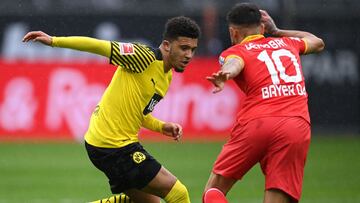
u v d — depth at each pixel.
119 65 24.66
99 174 48.69
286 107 24.73
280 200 24.72
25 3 66.50
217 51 66.31
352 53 68.06
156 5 69.56
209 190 24.67
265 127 24.50
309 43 26.67
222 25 66.56
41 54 64.19
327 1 68.25
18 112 62.16
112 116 25.09
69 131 62.28
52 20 64.81
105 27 65.12
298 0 67.94
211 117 63.78
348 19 67.81
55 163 53.03
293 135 24.48
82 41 23.95
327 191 42.75
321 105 68.44
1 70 62.09
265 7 67.06
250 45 25.45
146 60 24.69
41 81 62.28
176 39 24.88
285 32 27.66
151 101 25.33
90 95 62.06
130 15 65.19
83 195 40.81
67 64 62.28
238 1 68.75
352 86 68.19
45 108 62.22
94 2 69.00
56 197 40.06
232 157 25.08
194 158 55.34
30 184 44.47
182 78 63.16
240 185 45.12
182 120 63.16
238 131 25.05
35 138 62.34
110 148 25.06
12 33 64.50
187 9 66.44
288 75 25.09
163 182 25.06
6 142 62.16
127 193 26.11
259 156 24.97
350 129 68.75
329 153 59.62
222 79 22.97
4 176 47.50
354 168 52.19
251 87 24.95
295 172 24.77
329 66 68.12
